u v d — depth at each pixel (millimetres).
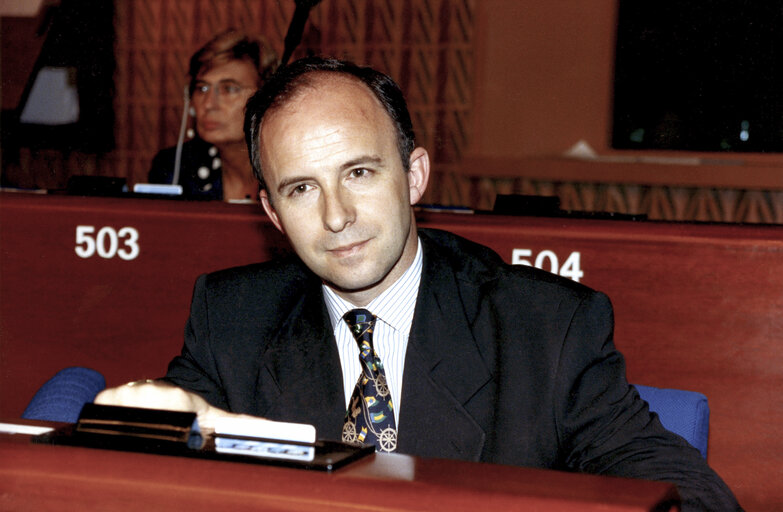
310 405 1226
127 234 2316
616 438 1104
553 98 5391
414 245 1249
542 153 5426
